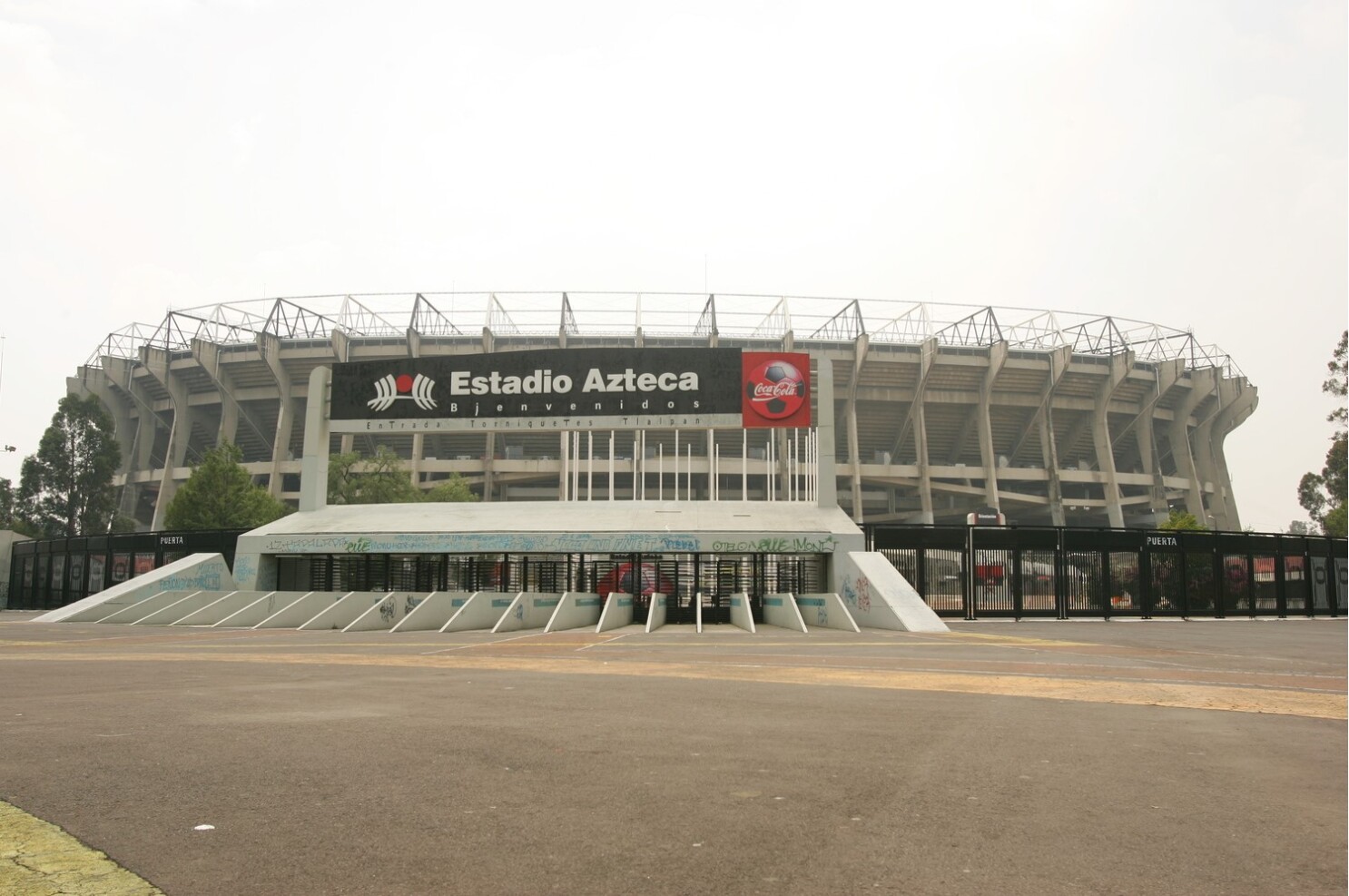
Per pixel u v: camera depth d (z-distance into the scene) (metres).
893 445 92.56
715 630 27.30
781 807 6.02
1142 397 92.75
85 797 6.16
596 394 36.69
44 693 11.91
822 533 31.95
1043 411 88.25
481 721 9.56
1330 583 40.59
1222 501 99.69
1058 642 22.73
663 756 7.69
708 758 7.64
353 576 34.91
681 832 5.42
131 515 90.88
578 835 5.32
